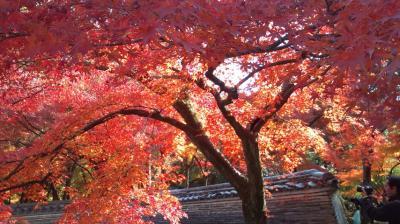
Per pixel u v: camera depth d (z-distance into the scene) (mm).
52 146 6633
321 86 5414
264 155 9648
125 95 6781
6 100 7055
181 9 2590
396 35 2373
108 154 7688
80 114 6785
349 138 11133
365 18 2396
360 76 2951
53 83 7137
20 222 13750
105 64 4434
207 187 13273
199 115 7438
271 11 3080
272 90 6766
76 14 2891
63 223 7520
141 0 2586
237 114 7043
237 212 11820
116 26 2855
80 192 7906
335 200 9297
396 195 4574
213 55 3283
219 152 7191
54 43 2768
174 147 8195
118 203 7371
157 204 8086
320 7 3133
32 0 2934
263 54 4637
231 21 3092
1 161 6352
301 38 3268
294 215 9664
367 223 5016
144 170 7617
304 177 9664
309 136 9000
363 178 12320
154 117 7012
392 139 10336
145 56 3898
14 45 3299
